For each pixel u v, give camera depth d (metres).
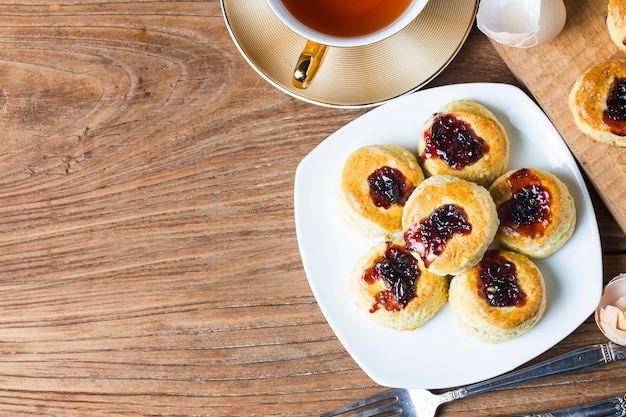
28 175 0.81
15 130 0.81
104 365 0.80
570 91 0.75
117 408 0.80
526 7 0.74
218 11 0.80
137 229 0.80
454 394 0.77
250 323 0.79
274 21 0.76
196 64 0.80
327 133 0.79
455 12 0.76
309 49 0.73
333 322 0.77
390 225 0.75
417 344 0.76
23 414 0.80
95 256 0.80
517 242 0.74
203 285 0.80
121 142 0.80
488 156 0.75
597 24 0.75
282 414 0.79
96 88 0.80
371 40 0.73
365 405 0.78
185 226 0.80
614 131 0.74
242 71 0.80
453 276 0.76
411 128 0.77
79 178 0.80
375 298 0.75
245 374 0.79
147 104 0.80
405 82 0.76
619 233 0.77
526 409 0.77
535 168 0.75
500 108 0.76
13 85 0.81
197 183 0.80
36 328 0.80
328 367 0.79
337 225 0.77
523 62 0.76
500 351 0.75
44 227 0.81
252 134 0.79
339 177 0.76
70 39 0.80
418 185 0.75
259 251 0.79
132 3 0.80
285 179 0.79
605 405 0.76
